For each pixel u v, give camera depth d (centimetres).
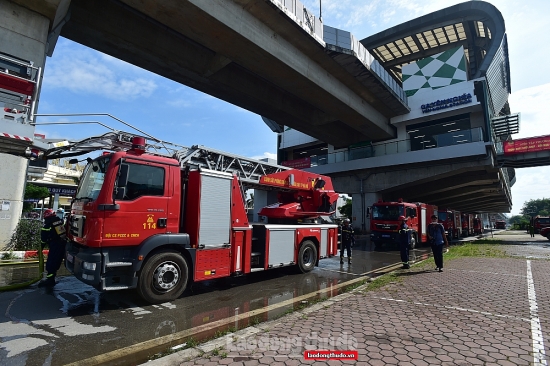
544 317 468
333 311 491
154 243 538
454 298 574
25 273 771
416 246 1806
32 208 2819
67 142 673
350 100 2308
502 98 3127
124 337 406
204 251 613
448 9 2867
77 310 509
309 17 1711
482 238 2880
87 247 521
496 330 413
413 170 2584
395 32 3145
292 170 959
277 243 788
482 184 3000
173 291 568
